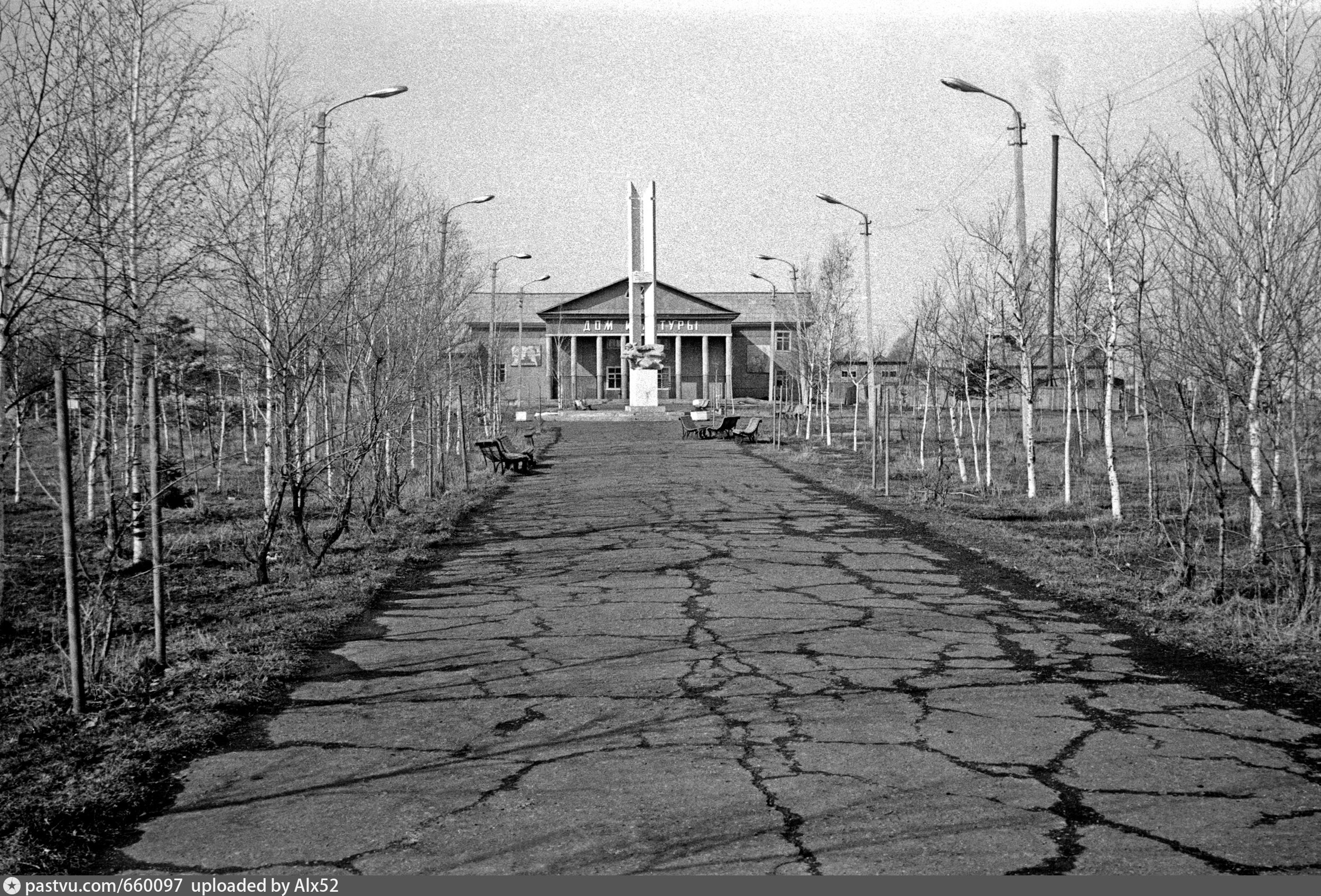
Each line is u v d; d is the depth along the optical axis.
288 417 12.64
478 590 11.96
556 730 6.77
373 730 6.83
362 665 8.55
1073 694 7.46
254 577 12.03
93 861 4.98
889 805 5.43
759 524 17.78
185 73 11.80
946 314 30.61
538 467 31.08
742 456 34.91
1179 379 11.77
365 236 15.64
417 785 5.86
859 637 9.39
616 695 7.59
